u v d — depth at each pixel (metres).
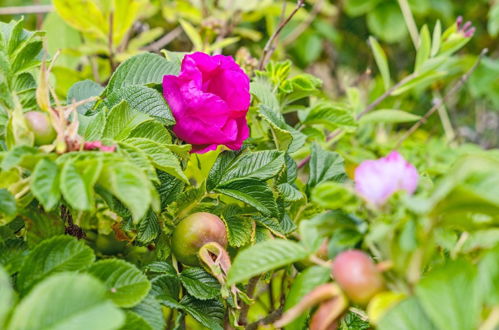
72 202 0.79
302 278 0.84
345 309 0.80
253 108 1.04
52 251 0.83
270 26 1.39
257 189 0.94
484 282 0.78
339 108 1.07
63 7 1.20
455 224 0.82
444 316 0.76
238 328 0.91
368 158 1.20
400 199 0.80
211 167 0.97
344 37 1.97
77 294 0.75
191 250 0.91
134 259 0.99
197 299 0.92
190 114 0.93
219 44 1.20
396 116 1.17
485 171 0.78
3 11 1.28
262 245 0.83
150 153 0.88
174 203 0.93
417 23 1.93
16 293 0.82
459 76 1.71
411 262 0.80
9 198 0.83
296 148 1.01
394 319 0.77
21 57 0.90
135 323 0.81
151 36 1.31
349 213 0.83
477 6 1.97
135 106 0.93
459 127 1.84
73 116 0.85
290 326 0.85
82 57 1.33
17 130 0.84
